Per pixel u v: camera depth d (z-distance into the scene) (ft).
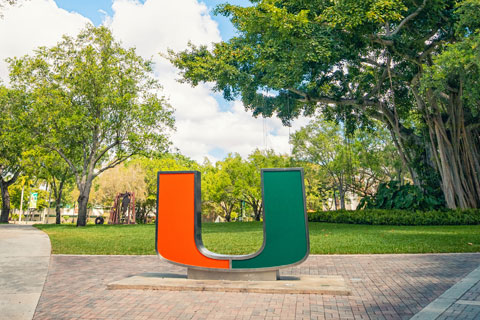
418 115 83.51
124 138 90.94
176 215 21.53
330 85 81.66
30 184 163.22
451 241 36.01
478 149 75.25
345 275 22.09
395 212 71.00
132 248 36.99
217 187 146.20
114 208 120.88
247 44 73.31
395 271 22.71
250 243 38.88
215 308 15.20
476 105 66.59
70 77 85.81
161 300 16.67
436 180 77.05
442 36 68.08
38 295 17.78
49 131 87.15
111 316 14.28
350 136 95.04
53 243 42.19
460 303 14.83
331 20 57.88
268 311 14.62
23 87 87.04
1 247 38.11
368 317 13.65
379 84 77.66
